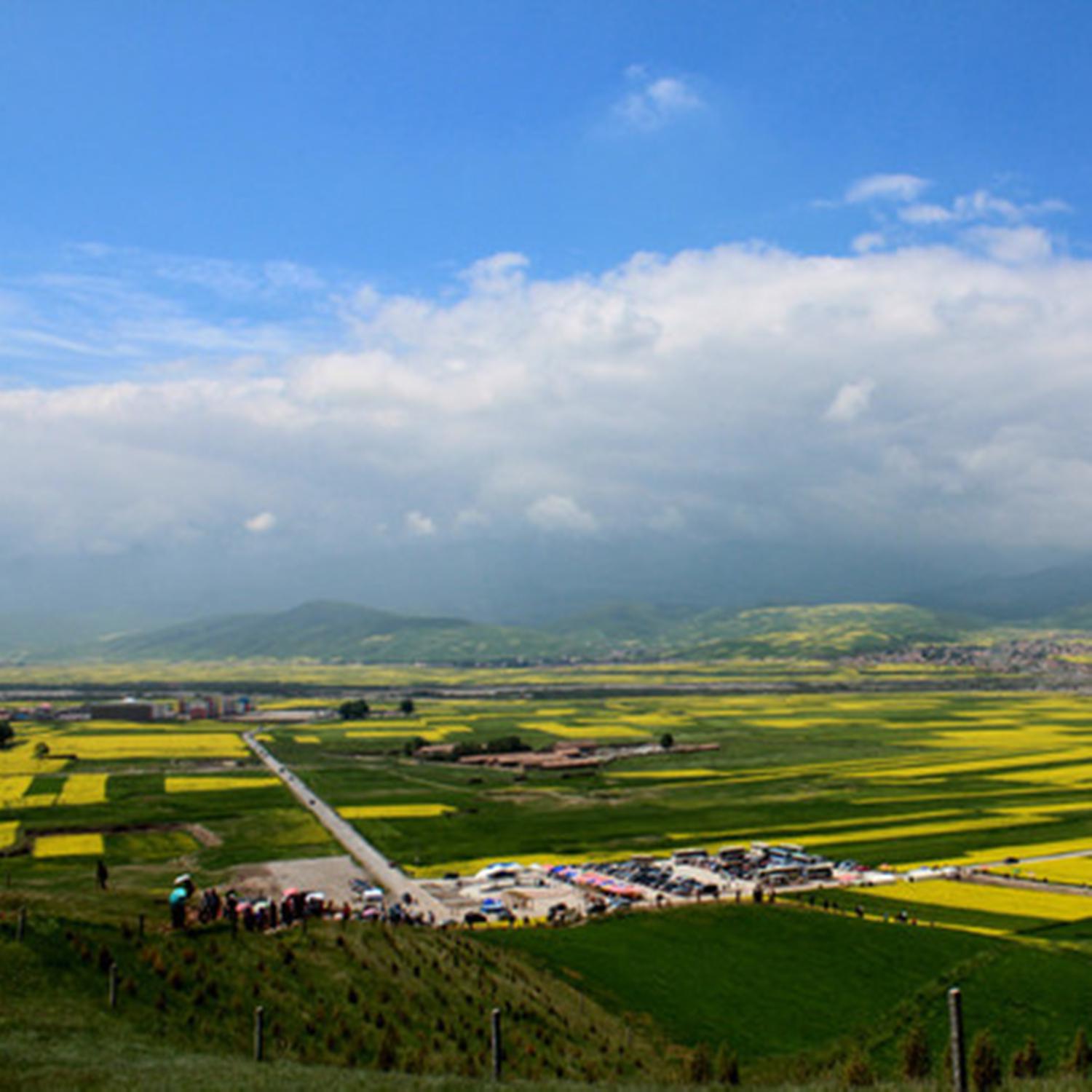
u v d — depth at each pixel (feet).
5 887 427.74
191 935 200.54
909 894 404.77
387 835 572.92
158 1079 130.62
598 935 314.14
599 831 587.68
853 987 281.54
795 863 469.98
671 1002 258.78
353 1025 183.42
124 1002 165.99
